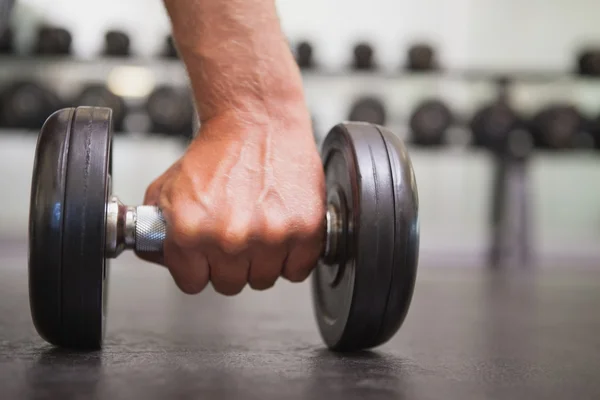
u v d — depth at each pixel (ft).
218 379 1.97
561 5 12.21
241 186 2.28
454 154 11.76
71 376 1.94
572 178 12.27
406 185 2.34
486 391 1.96
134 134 9.47
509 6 12.15
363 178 2.30
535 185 12.23
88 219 2.13
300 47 9.91
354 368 2.23
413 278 2.35
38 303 2.19
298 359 2.37
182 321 3.53
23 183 11.28
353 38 12.01
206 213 2.23
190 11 2.39
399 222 2.30
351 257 2.34
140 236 2.28
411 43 10.48
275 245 2.28
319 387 1.90
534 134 10.03
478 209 12.07
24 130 9.34
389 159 2.36
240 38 2.38
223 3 2.37
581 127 10.22
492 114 9.86
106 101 9.23
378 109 10.02
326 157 2.67
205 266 2.30
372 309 2.35
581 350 2.87
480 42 12.16
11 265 7.40
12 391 1.76
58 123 2.25
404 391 1.91
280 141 2.38
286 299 4.93
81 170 2.15
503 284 6.95
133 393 1.76
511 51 12.19
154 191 2.43
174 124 9.29
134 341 2.73
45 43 9.55
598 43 12.21
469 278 7.62
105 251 2.24
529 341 3.14
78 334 2.27
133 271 7.20
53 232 2.12
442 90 11.96
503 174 10.06
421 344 2.92
